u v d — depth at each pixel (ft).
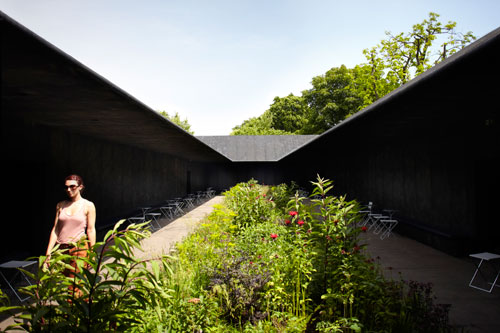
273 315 8.85
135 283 6.16
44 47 6.40
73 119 15.46
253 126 128.36
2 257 15.58
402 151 25.88
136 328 7.59
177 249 15.15
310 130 107.55
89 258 5.98
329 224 10.11
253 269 10.61
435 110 14.49
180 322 8.25
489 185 17.69
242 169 80.02
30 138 16.31
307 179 62.23
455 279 13.92
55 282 5.83
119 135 21.83
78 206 9.49
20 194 17.42
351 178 38.42
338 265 9.64
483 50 7.27
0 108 12.74
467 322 9.83
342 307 9.14
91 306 5.71
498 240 17.65
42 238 17.35
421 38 63.46
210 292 9.98
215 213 21.18
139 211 31.09
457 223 19.20
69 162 19.79
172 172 44.70
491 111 15.08
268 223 18.72
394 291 9.16
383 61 68.90
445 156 20.25
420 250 19.30
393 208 27.48
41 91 9.88
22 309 5.60
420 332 8.00
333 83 103.04
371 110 14.10
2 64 7.36
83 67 7.73
